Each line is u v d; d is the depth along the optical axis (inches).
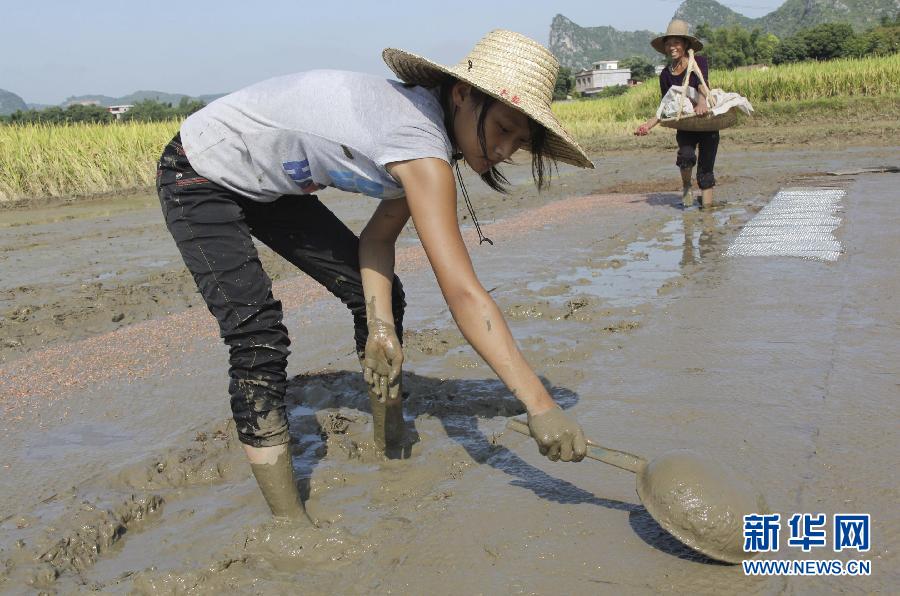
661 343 150.5
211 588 79.9
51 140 601.3
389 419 108.0
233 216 89.8
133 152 637.3
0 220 448.5
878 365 131.6
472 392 131.7
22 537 91.9
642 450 105.3
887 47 3855.8
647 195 383.2
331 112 83.4
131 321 203.2
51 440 123.3
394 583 79.2
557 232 292.8
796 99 999.0
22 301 231.3
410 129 80.2
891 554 79.7
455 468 104.6
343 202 447.5
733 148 642.8
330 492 100.7
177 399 138.9
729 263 217.0
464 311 79.7
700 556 81.0
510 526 88.7
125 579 82.3
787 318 161.3
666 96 306.7
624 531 86.6
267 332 88.7
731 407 117.9
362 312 104.7
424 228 79.7
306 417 125.4
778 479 95.5
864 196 320.5
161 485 105.6
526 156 733.3
